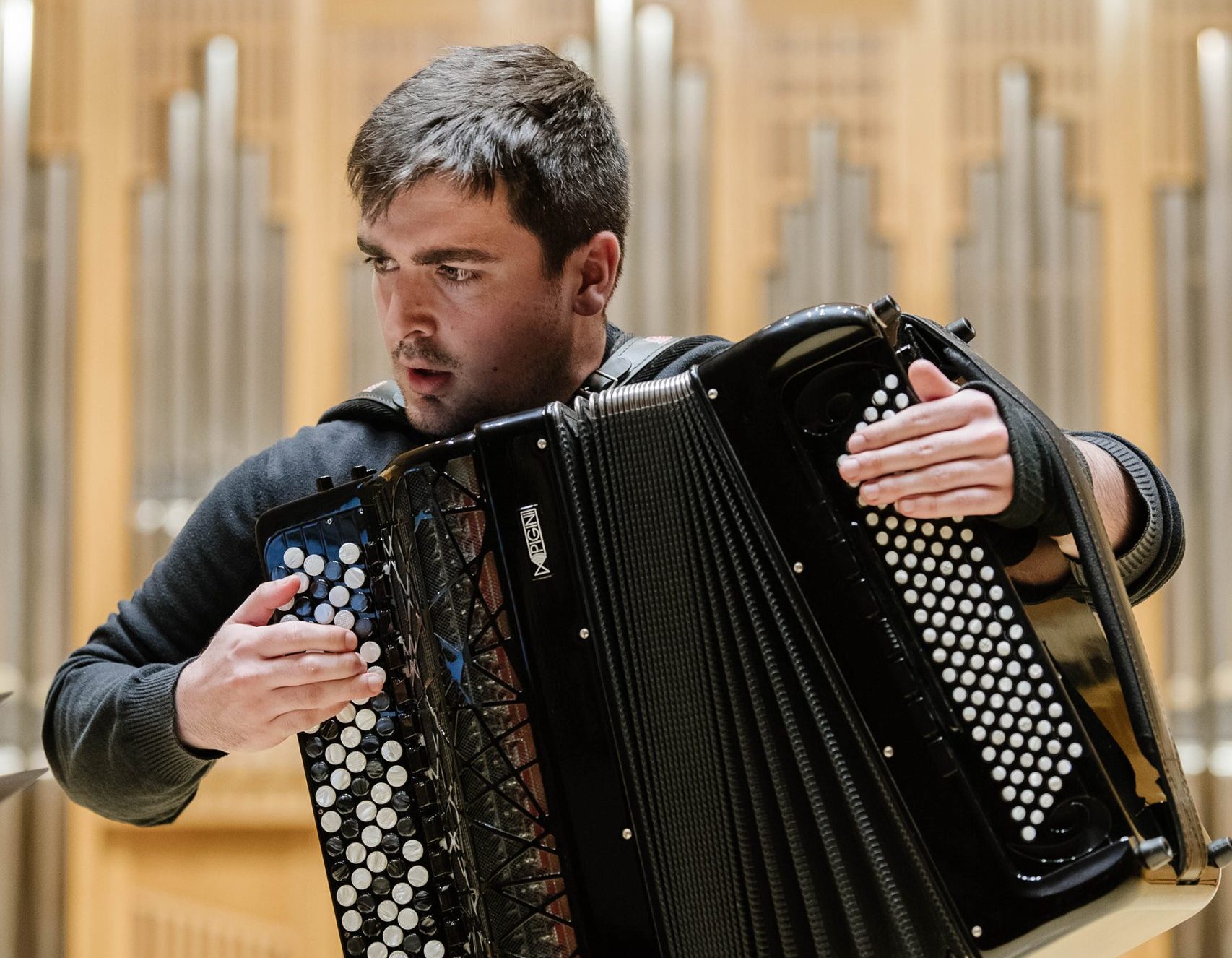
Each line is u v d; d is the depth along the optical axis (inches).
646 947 91.0
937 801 86.9
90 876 279.3
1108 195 294.8
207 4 293.1
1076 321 295.0
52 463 290.0
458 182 98.2
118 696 100.4
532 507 92.8
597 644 92.0
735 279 296.4
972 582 87.7
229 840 279.6
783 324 90.2
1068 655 91.6
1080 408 294.2
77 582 288.8
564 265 103.7
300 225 292.5
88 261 291.6
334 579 94.4
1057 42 295.1
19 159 291.1
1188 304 293.3
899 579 88.3
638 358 108.4
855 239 296.7
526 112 101.3
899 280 296.4
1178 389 292.8
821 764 90.7
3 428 289.0
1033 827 86.3
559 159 101.7
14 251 290.7
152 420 291.4
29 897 280.7
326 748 94.0
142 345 292.0
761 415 90.4
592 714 91.8
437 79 102.8
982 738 87.1
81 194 292.2
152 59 293.3
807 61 297.3
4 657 286.5
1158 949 286.8
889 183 296.2
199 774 102.2
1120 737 89.3
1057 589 92.7
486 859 92.9
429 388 103.9
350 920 94.2
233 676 91.1
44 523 289.3
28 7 292.2
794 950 91.4
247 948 277.6
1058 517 89.5
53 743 107.9
